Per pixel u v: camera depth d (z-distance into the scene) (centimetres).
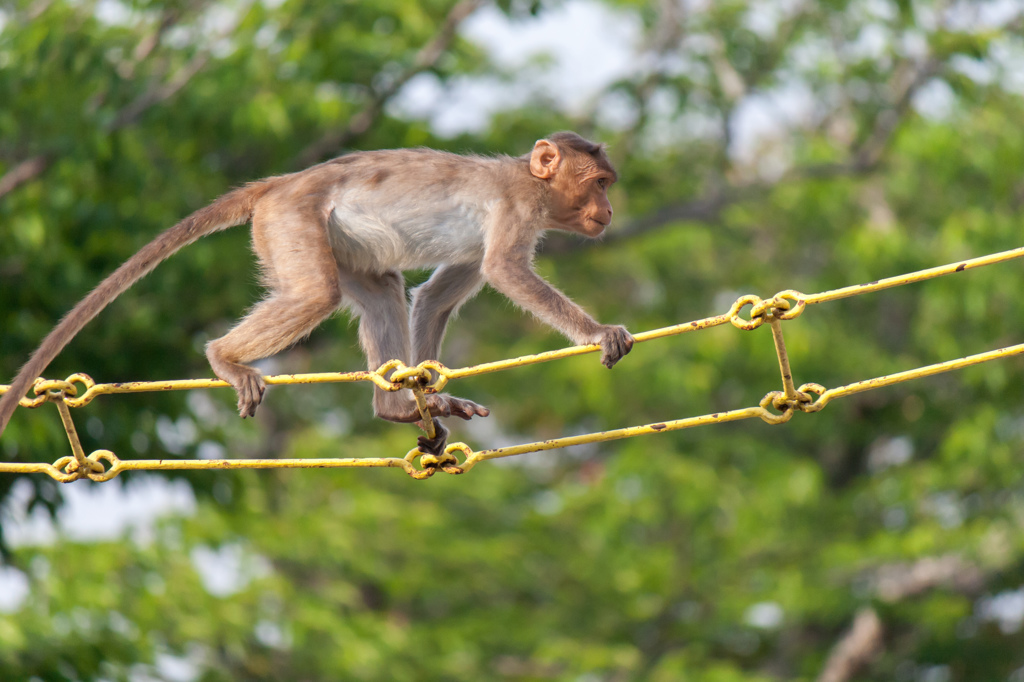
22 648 1412
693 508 2320
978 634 2544
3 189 1478
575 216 935
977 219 2272
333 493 2380
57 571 1684
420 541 2367
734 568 2448
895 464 2673
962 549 2161
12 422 1330
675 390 2369
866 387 748
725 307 2708
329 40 1752
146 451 1503
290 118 1775
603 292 2758
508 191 907
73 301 1521
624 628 2555
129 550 1833
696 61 2288
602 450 3080
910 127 2327
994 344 2361
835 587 2277
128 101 1589
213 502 1598
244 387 788
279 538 2020
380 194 886
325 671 1859
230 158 1884
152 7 1603
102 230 1523
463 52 1883
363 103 1895
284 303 830
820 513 2478
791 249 2717
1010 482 2139
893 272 2423
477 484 2664
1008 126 2328
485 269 880
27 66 1518
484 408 848
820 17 2294
